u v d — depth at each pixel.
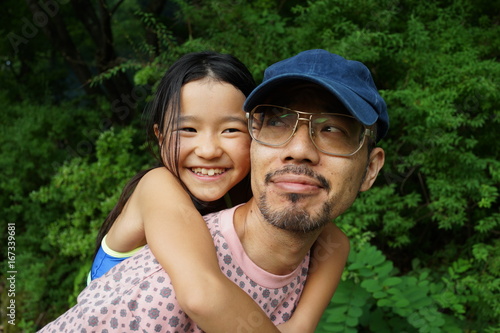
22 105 2.50
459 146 1.49
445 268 1.56
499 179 1.40
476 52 1.51
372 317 1.24
